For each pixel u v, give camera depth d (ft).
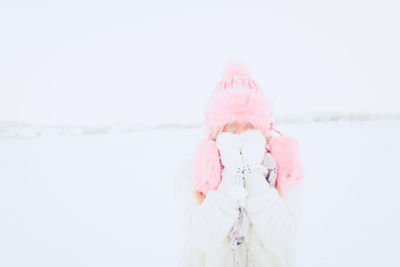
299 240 10.10
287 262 3.11
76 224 13.37
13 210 16.14
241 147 2.79
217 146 2.86
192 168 3.06
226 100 2.90
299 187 2.93
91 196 18.53
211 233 2.65
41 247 10.66
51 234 12.16
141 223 13.29
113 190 19.70
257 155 2.75
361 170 21.53
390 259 8.22
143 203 16.55
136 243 10.82
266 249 2.88
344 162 24.53
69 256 9.80
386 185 17.29
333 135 42.45
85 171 27.17
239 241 2.85
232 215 2.64
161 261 9.26
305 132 46.19
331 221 11.87
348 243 9.60
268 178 2.88
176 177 3.06
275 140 3.02
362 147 31.76
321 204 14.25
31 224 13.61
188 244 3.23
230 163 2.73
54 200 18.06
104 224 13.10
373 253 8.60
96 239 11.35
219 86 3.14
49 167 30.50
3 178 25.73
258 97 2.98
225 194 2.69
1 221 14.01
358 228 10.94
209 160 2.76
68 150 41.70
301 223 11.88
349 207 13.47
